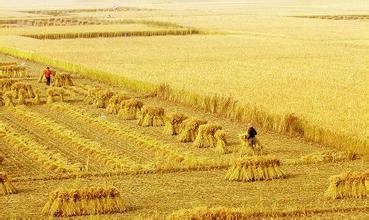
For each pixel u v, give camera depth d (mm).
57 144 51031
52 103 66375
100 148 48688
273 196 38531
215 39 128000
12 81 72938
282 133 53625
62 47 113500
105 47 114188
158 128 56500
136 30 147375
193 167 44500
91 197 35969
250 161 42000
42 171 43875
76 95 72125
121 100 62656
